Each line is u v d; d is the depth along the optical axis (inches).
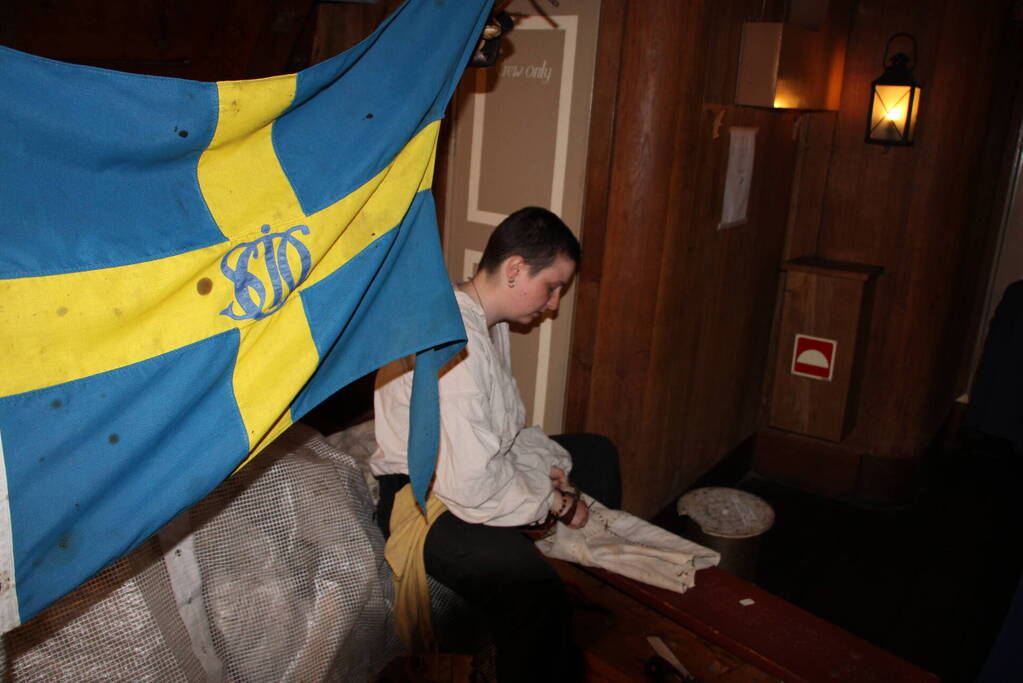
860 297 133.4
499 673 72.5
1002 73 137.1
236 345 42.8
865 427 145.6
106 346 37.8
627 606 80.7
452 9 50.5
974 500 150.3
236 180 42.6
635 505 117.4
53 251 35.9
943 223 131.4
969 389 172.9
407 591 73.9
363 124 47.3
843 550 131.3
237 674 62.7
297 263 44.6
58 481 36.4
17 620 35.9
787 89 112.9
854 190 137.0
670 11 95.7
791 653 72.5
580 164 103.9
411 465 55.0
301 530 67.0
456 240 118.3
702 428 132.2
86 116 36.0
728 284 126.8
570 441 94.0
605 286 106.3
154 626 56.8
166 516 40.5
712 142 110.6
